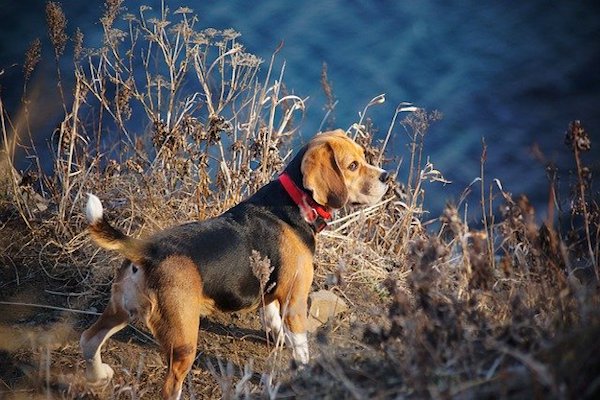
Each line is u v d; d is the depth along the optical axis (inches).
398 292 262.2
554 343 235.5
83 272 411.2
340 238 445.1
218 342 383.6
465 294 304.7
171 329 330.0
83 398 338.3
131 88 506.6
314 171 373.4
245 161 448.8
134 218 437.7
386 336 260.2
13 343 369.1
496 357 249.0
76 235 425.4
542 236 285.1
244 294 352.8
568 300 259.1
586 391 223.3
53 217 434.9
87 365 343.6
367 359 272.2
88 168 478.6
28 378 350.3
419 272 264.2
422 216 578.6
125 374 355.3
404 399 243.0
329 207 376.8
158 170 452.8
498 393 232.8
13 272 407.8
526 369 230.4
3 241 422.0
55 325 381.1
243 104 496.4
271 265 359.6
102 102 467.8
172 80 458.0
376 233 462.9
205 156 434.9
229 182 439.8
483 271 263.3
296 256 366.0
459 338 249.8
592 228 364.8
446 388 234.5
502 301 283.9
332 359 269.9
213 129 433.4
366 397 245.1
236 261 348.8
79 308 392.8
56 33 448.5
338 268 336.2
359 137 469.1
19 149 570.9
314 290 422.3
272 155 447.2
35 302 393.4
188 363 331.6
